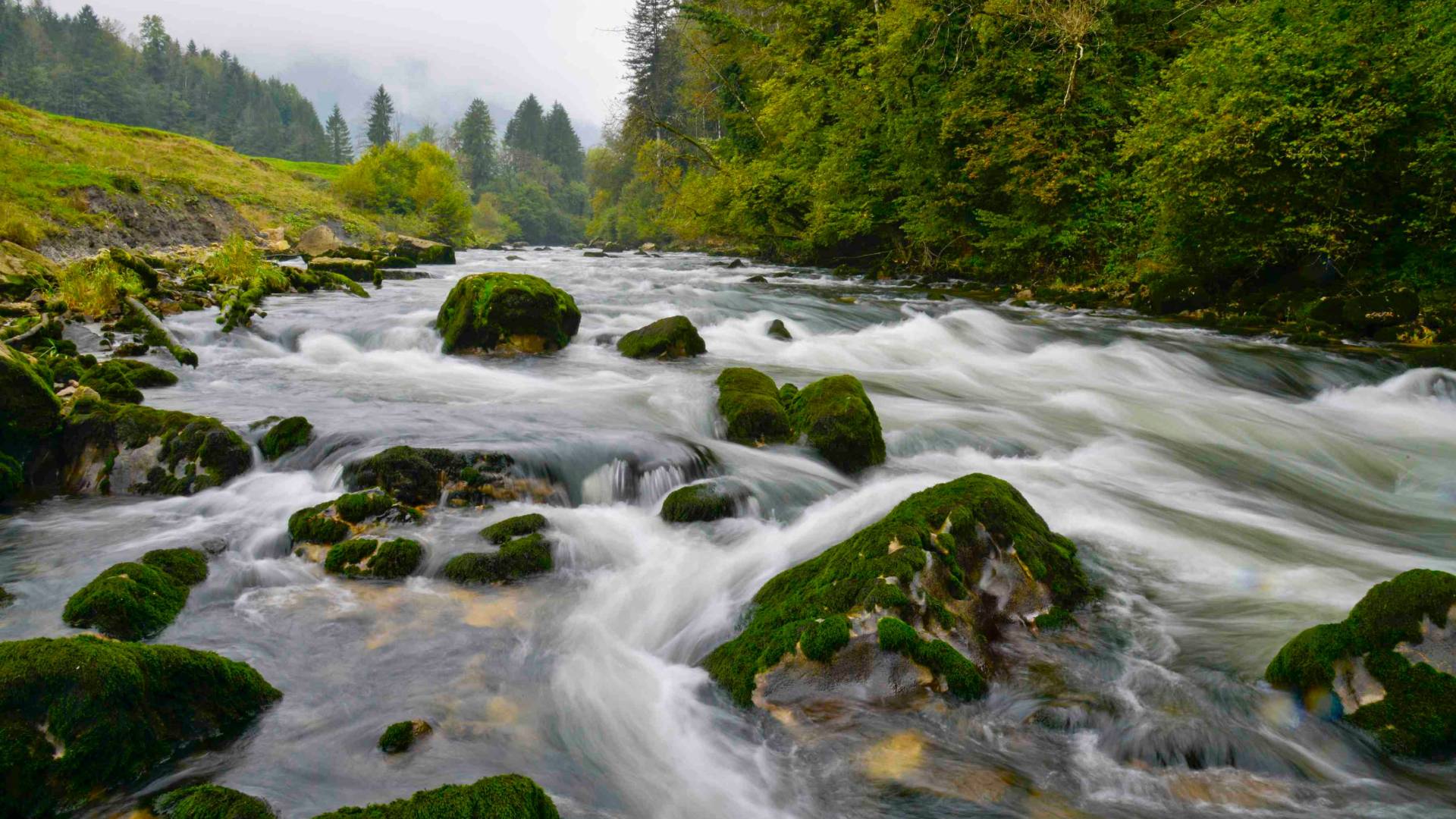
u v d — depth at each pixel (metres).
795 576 4.66
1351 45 14.27
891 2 25.02
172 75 155.12
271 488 6.14
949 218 23.62
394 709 3.68
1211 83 15.95
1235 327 15.50
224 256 18.20
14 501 5.96
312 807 2.96
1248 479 8.01
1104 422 9.67
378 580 4.92
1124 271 19.27
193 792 2.76
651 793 3.21
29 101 114.81
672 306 16.59
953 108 22.02
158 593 4.40
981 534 4.63
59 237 25.33
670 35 58.94
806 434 7.50
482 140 123.81
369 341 12.01
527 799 2.62
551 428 7.34
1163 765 3.42
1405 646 3.55
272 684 3.82
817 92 27.52
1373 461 8.94
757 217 30.45
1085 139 20.98
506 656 4.21
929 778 3.31
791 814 3.12
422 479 5.87
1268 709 3.76
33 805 2.75
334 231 45.59
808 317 16.11
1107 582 5.18
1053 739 3.58
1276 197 15.33
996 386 11.38
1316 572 5.52
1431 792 3.26
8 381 6.10
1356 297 14.62
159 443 6.33
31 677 2.86
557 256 41.28
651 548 5.61
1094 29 20.30
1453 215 13.50
